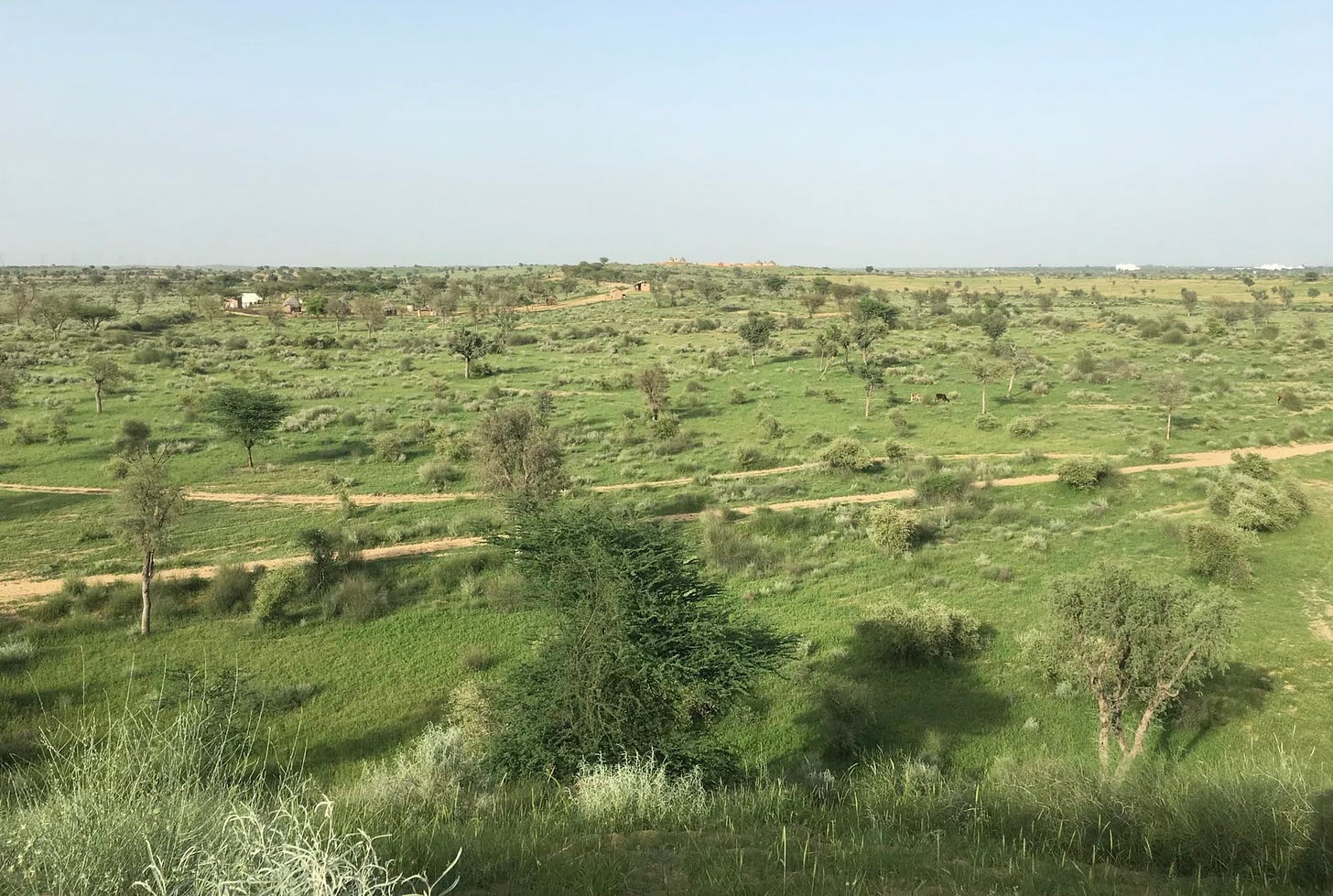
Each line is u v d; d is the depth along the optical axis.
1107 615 17.83
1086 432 51.19
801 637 24.97
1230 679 21.12
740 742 19.56
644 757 13.72
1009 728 19.94
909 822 8.23
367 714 20.91
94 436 50.84
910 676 22.83
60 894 4.11
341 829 6.10
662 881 5.91
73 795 4.70
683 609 15.85
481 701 19.69
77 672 22.59
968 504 37.38
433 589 29.22
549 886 5.63
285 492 40.75
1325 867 6.30
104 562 30.77
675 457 48.28
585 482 43.12
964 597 28.09
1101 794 7.94
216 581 27.95
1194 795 7.41
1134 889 6.09
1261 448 46.47
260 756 18.05
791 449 49.16
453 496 40.28
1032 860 6.59
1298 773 7.71
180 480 42.50
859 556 32.53
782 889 5.67
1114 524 35.06
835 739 19.06
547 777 13.37
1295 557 30.23
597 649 14.97
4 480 41.81
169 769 5.36
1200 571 28.39
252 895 3.96
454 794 9.34
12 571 29.97
